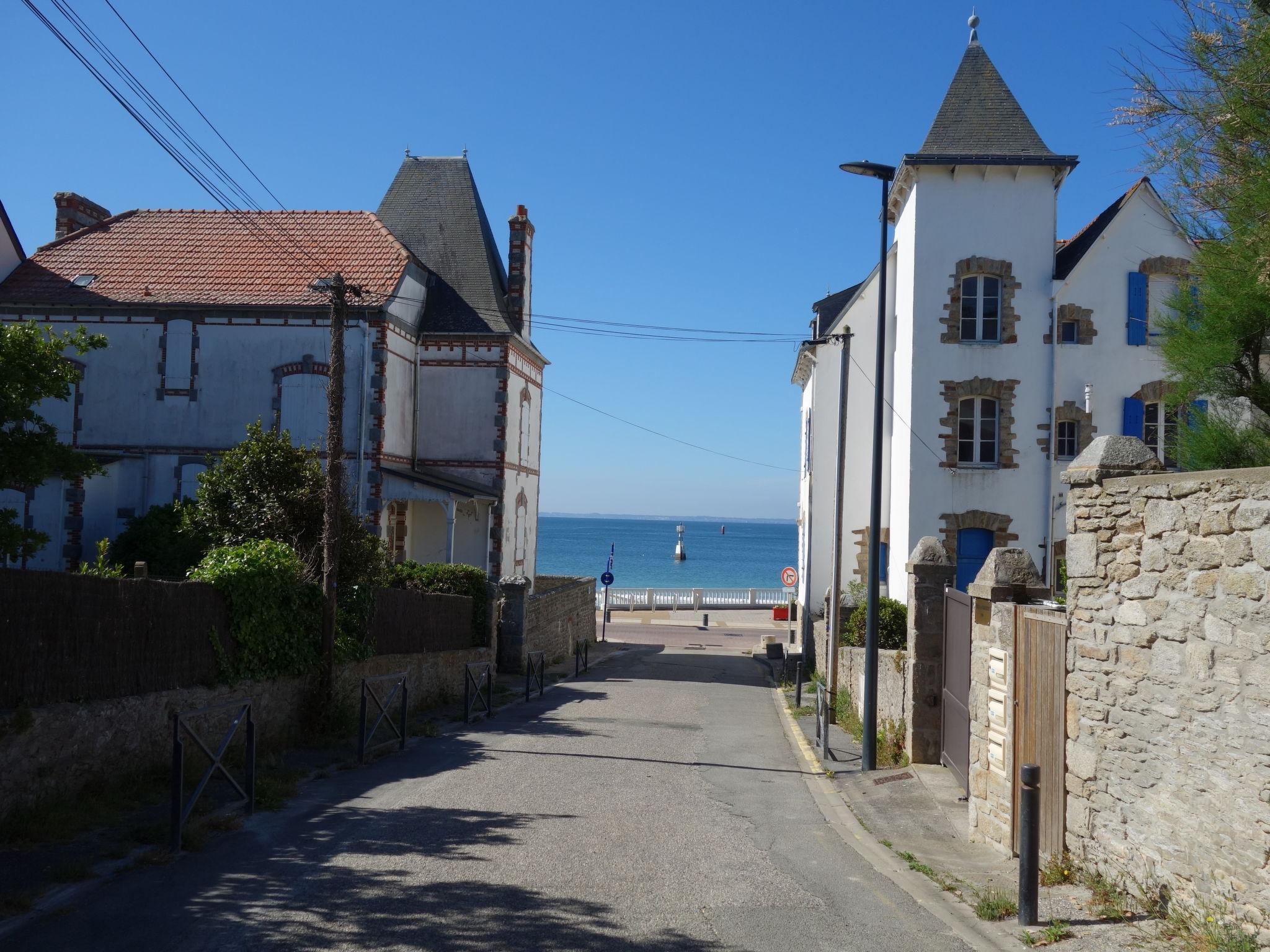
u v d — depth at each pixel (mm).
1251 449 9273
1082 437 24844
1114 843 7414
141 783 9961
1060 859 8094
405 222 33562
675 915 6988
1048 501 24750
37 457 12938
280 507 18297
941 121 25609
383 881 7395
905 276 26406
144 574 12734
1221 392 9711
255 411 27547
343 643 15250
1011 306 24984
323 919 6512
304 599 14000
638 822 9914
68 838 8141
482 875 7703
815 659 27859
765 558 151500
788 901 7449
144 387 27734
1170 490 6855
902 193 26828
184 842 8125
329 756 12828
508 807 10297
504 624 26875
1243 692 6090
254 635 12562
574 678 26969
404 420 29766
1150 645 7043
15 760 8320
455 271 32594
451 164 34531
